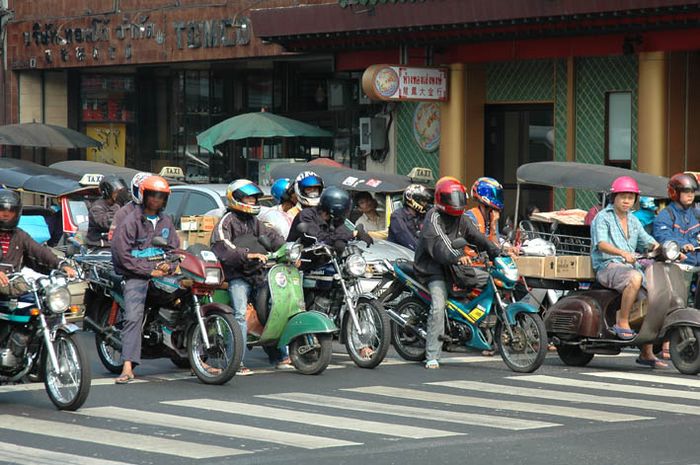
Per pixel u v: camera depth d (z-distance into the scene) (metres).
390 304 21.70
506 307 19.98
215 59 42.72
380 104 40.12
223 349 18.55
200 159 47.31
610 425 15.22
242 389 18.11
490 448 13.72
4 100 49.47
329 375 19.59
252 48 41.66
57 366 16.16
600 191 24.30
